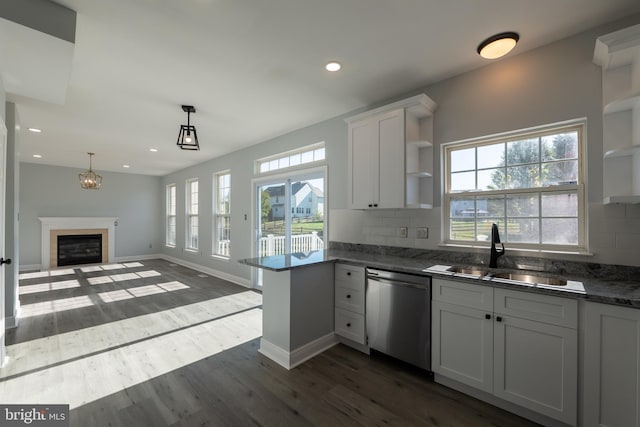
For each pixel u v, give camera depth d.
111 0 1.67
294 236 4.35
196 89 2.86
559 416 1.65
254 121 3.80
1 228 2.32
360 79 2.69
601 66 1.99
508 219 2.46
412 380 2.24
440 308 2.13
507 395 1.83
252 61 2.36
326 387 2.14
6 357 2.53
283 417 1.83
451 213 2.77
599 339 1.54
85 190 7.38
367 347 2.65
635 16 1.87
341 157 3.60
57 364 2.44
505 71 2.39
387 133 2.76
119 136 4.40
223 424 1.76
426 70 2.55
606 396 1.52
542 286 1.72
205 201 6.44
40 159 6.22
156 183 8.59
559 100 2.15
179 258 7.52
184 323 3.38
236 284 5.26
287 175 4.35
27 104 3.16
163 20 1.85
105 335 3.03
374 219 3.25
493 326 1.88
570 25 1.97
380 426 1.75
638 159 1.78
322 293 2.74
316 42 2.13
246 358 2.57
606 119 1.92
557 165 2.25
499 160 2.53
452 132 2.67
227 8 1.75
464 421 1.79
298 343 2.51
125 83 2.71
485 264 2.46
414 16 1.86
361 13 1.82
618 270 1.92
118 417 1.82
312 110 3.44
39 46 1.79
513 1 1.73
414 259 2.79
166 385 2.16
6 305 3.18
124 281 5.47
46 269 6.65
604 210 1.97
